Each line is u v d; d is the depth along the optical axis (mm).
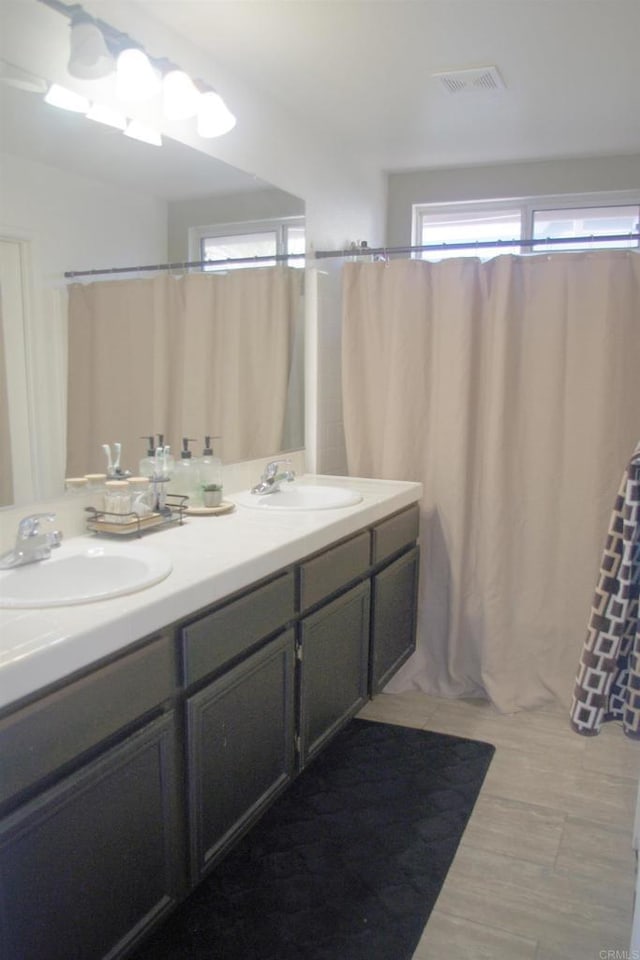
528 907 1739
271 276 2633
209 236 2285
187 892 1500
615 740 2574
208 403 2350
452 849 1960
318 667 2029
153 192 2049
